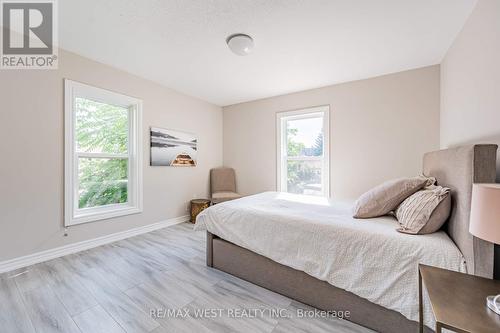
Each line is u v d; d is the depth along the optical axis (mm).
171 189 3443
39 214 2141
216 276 1955
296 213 1842
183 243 2686
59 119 2260
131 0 1584
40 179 2145
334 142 3193
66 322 1388
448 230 1373
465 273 1049
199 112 3895
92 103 2631
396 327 1253
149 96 3098
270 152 3812
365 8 1646
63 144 2291
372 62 2516
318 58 2436
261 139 3906
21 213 2039
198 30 1949
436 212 1331
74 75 2355
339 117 3154
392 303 1212
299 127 3609
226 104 4250
